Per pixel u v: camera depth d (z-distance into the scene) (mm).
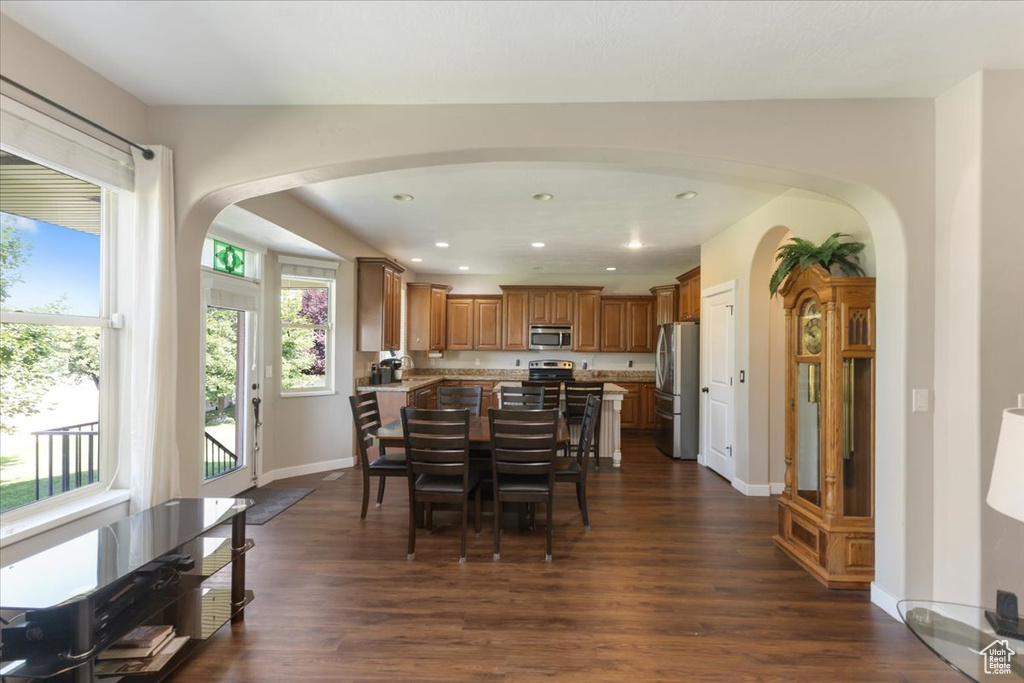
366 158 2443
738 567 2891
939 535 2311
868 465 2678
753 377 4371
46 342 2086
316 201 3996
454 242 5527
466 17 1746
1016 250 2107
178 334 2467
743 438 4445
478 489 3416
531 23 1780
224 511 2191
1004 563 2088
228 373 4137
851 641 2166
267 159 2449
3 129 1728
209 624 2135
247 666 1956
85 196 2236
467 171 3271
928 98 2350
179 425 2479
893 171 2355
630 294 7910
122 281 2379
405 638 2152
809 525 2861
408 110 2436
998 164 2111
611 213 4305
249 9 1711
